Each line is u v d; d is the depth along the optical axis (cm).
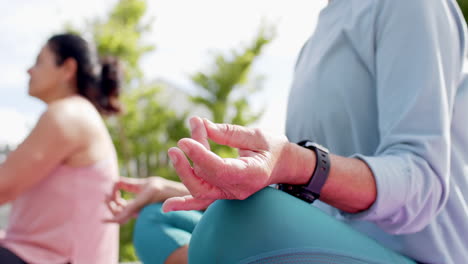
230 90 1303
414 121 65
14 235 157
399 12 72
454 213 70
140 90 1198
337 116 79
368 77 78
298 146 58
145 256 96
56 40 185
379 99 72
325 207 80
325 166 58
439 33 70
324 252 51
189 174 47
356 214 62
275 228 51
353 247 53
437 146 62
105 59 200
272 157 51
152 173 1242
